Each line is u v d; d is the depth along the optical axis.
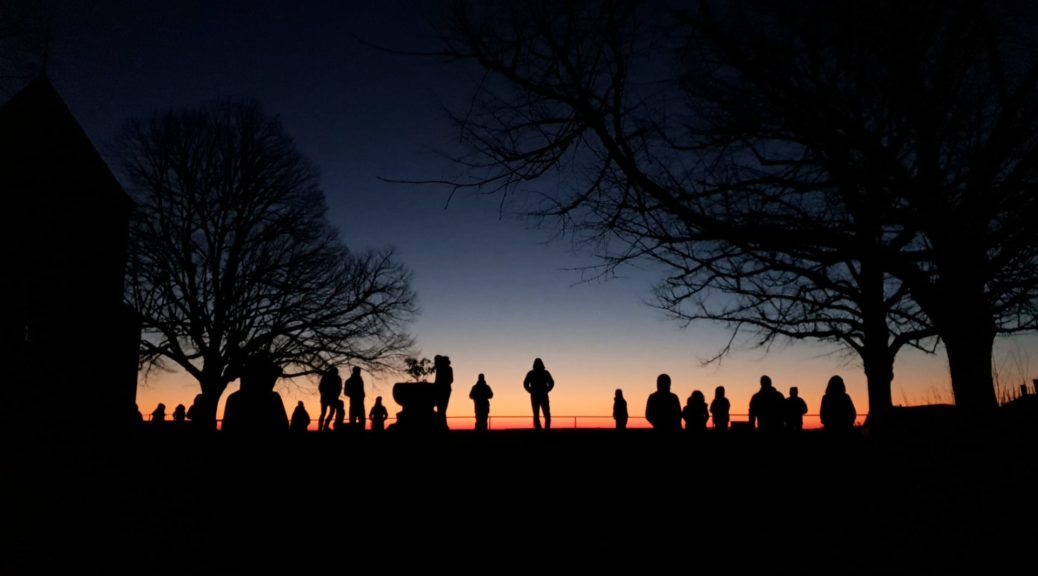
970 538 6.72
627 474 10.80
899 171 6.74
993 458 6.90
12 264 25.12
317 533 7.22
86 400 25.94
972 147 7.00
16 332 24.69
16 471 9.98
